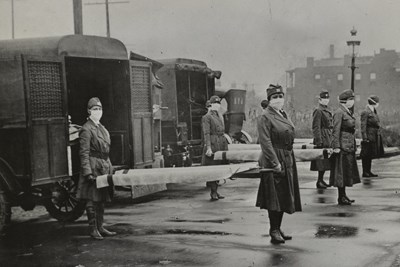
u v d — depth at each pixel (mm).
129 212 9211
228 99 18938
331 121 11414
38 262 6055
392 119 34938
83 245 6824
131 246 6648
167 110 15195
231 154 9203
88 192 7184
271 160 6406
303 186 11922
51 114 7586
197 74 17141
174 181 6984
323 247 6285
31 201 7977
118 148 9719
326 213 8508
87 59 9711
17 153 7359
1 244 7000
